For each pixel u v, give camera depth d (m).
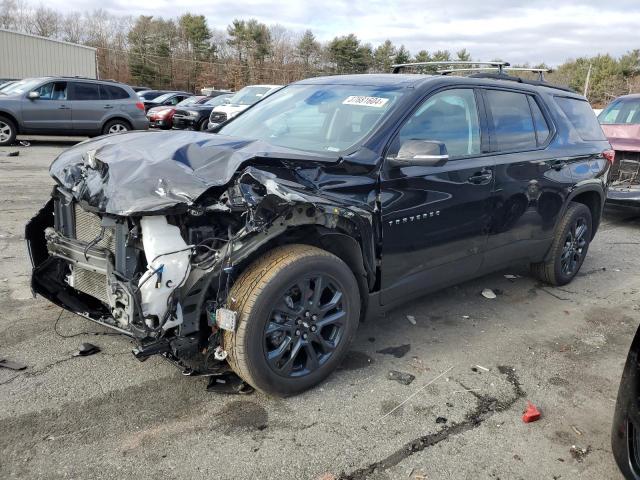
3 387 3.19
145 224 2.76
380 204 3.41
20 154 12.95
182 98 26.92
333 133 3.71
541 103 4.93
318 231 3.17
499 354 3.94
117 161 2.99
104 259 2.99
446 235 3.88
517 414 3.21
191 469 2.63
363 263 3.40
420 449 2.85
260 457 2.73
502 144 4.36
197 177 2.81
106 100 15.49
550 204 4.83
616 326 4.54
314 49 72.75
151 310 2.76
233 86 68.19
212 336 3.06
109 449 2.73
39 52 28.72
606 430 3.09
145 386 3.28
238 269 3.06
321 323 3.24
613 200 7.87
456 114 4.02
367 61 70.44
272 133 3.96
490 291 5.16
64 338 3.79
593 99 63.19
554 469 2.75
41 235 3.66
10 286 4.62
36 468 2.58
